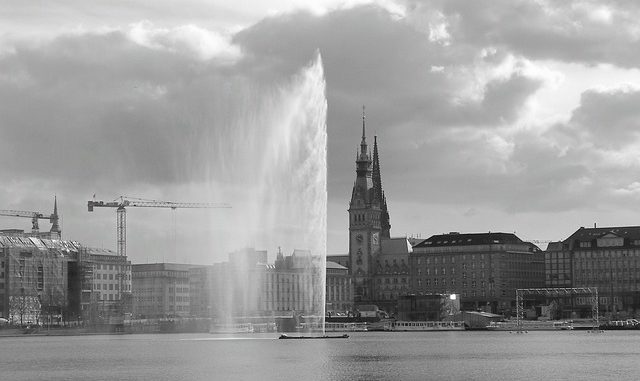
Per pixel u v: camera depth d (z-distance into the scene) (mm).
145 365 190750
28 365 196250
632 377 163875
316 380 159250
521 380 159500
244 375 167000
